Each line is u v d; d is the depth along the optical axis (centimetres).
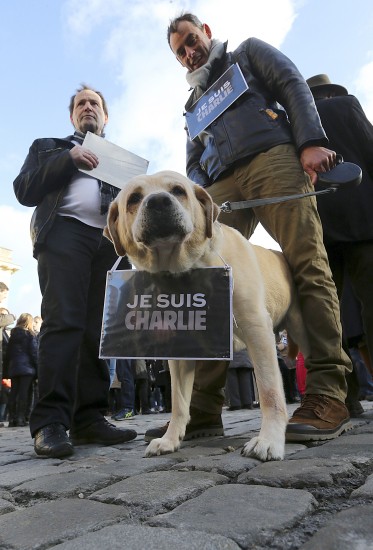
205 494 122
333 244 297
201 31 297
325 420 210
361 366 582
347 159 303
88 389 274
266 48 269
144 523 104
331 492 120
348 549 81
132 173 283
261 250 246
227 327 182
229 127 267
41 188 264
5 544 98
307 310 237
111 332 195
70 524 108
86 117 305
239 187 270
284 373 848
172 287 192
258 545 89
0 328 658
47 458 225
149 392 879
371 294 283
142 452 220
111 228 218
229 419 446
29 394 741
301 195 233
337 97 320
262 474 139
